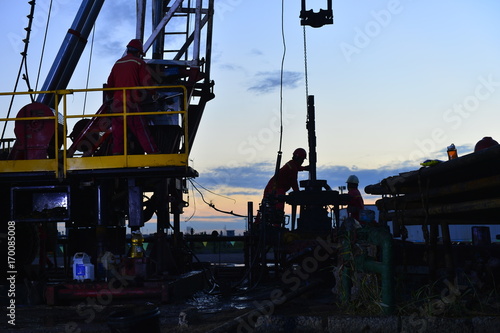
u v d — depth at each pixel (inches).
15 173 289.0
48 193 301.9
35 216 295.3
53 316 238.5
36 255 339.6
